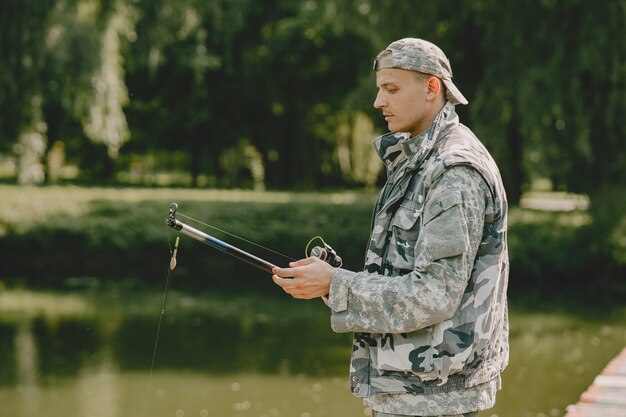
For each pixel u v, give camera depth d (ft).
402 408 6.51
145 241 47.75
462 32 46.24
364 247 49.11
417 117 6.79
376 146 7.14
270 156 97.81
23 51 43.80
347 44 85.30
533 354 27.27
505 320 6.94
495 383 6.79
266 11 88.17
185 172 119.85
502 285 6.72
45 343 27.91
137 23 54.49
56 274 45.44
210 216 51.21
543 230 45.01
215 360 26.09
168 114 87.86
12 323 31.35
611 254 41.81
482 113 41.91
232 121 92.94
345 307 6.54
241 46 88.43
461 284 6.23
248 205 55.11
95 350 27.04
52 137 64.44
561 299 39.01
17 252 46.34
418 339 6.43
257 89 91.61
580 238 42.70
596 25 38.29
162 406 20.77
